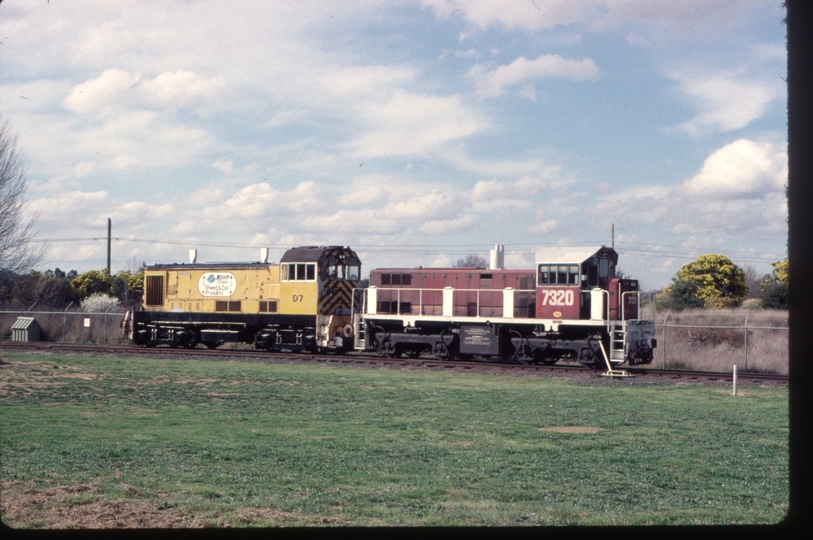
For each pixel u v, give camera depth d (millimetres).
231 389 19625
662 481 9906
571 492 9258
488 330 27281
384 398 18188
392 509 8227
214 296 33562
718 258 58250
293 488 9094
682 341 34875
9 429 12984
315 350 32344
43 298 58406
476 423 14555
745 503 8867
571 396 18922
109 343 39656
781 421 15242
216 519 7602
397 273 29766
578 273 25500
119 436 12531
